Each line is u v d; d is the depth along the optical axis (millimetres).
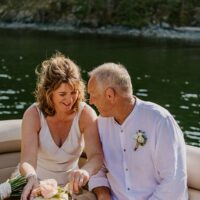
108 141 2930
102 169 3068
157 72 17578
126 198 2854
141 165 2809
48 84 3025
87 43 26141
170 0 33250
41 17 35156
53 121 3133
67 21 34531
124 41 27562
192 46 25797
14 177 3023
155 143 2766
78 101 3102
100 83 2740
